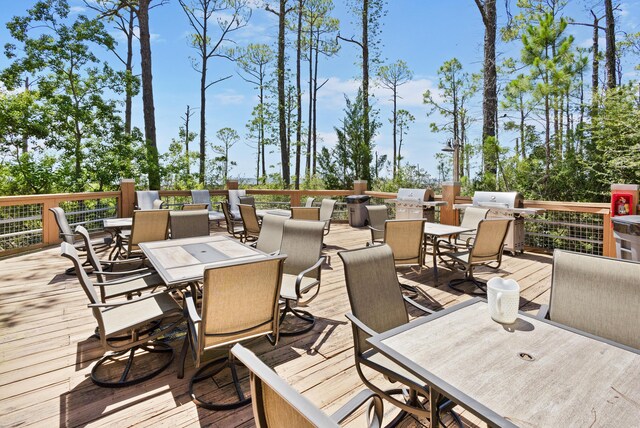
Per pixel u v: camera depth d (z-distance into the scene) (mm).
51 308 3387
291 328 2971
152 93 11531
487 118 9445
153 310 2381
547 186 8039
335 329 2957
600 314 1695
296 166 18750
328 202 6281
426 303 3561
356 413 1912
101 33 13250
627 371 1141
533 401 988
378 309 1931
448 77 20328
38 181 12250
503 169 8359
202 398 2043
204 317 1928
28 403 1989
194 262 2787
